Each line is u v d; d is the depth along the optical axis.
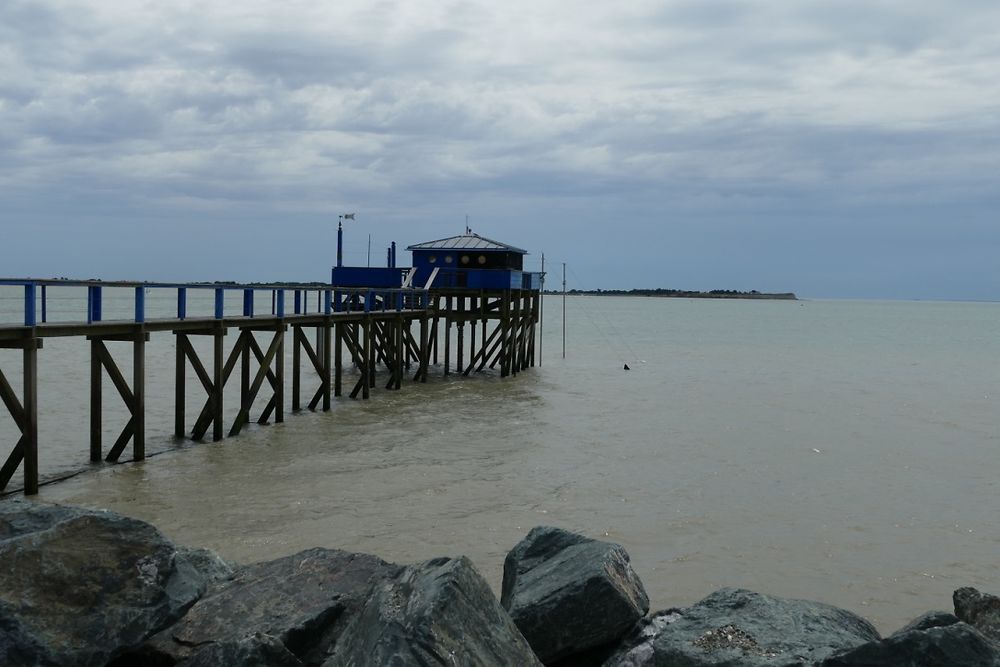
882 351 59.41
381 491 15.09
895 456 19.84
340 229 38.09
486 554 11.80
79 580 6.05
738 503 15.17
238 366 35.72
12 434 19.75
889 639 5.95
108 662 5.85
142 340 17.08
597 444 20.31
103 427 20.83
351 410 24.88
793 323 116.56
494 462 17.83
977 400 31.08
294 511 13.66
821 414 26.67
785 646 6.54
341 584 7.01
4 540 6.14
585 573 7.29
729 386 34.66
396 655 5.25
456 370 38.44
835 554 12.52
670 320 120.75
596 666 7.18
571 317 129.88
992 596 7.81
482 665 5.46
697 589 10.91
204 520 13.08
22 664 5.54
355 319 26.92
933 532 13.76
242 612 6.62
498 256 36.72
